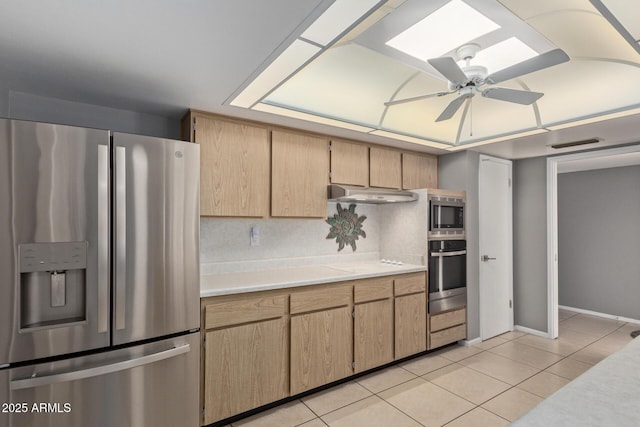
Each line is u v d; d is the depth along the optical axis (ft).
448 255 11.42
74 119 7.37
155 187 5.95
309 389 8.24
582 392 2.70
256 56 5.41
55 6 4.04
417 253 11.23
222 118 8.10
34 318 5.11
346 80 7.90
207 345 6.84
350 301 9.04
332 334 8.65
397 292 10.09
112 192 5.57
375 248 12.42
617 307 15.06
